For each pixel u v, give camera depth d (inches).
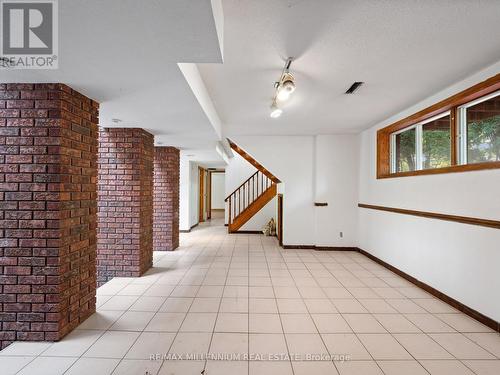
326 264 186.9
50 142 90.0
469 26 75.9
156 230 225.1
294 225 234.2
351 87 122.7
